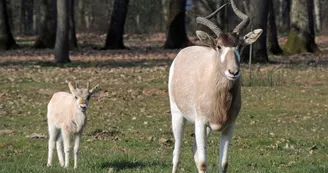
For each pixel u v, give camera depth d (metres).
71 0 53.38
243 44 11.26
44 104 25.16
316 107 24.33
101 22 90.75
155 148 17.22
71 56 45.84
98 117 22.64
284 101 25.38
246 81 29.58
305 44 48.47
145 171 13.19
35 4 92.19
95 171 13.19
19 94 27.08
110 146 17.38
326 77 32.06
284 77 31.88
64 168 13.41
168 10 55.50
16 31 98.31
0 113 23.27
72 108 14.27
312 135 19.00
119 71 34.69
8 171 13.07
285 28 81.62
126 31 86.31
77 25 94.12
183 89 12.22
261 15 38.38
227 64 10.88
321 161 15.24
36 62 39.44
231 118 11.61
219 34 11.23
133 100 25.89
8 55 47.22
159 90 27.97
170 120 22.12
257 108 24.08
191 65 12.29
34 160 15.40
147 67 36.84
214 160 15.37
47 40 55.59
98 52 50.53
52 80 30.94
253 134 19.06
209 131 12.20
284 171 13.67
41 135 18.89
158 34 81.75
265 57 39.28
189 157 15.83
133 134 19.38
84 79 31.31
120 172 13.30
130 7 86.25
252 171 13.55
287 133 19.28
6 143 17.67
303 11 48.34
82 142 18.08
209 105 11.52
